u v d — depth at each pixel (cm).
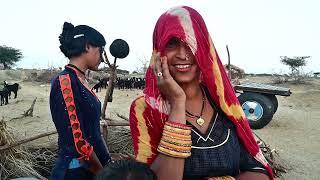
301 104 1869
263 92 950
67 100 269
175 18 176
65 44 286
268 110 926
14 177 455
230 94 186
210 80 181
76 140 267
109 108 1458
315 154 788
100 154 292
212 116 183
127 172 152
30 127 974
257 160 189
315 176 636
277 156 724
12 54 6875
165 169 166
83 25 292
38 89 2916
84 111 276
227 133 181
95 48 291
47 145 546
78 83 277
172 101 172
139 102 181
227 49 745
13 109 1493
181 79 180
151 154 177
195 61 180
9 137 488
